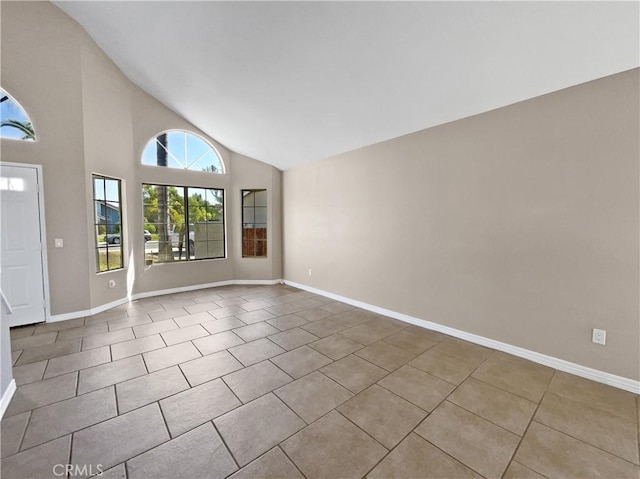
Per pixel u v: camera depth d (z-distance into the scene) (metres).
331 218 4.66
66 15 3.39
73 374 2.33
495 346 2.84
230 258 5.75
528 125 2.55
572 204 2.35
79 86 3.53
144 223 4.75
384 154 3.79
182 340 3.04
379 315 3.89
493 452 1.58
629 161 2.09
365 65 2.59
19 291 3.31
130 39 3.37
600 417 1.86
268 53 2.78
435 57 2.33
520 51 2.11
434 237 3.29
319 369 2.46
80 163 3.59
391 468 1.48
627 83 2.07
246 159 5.65
